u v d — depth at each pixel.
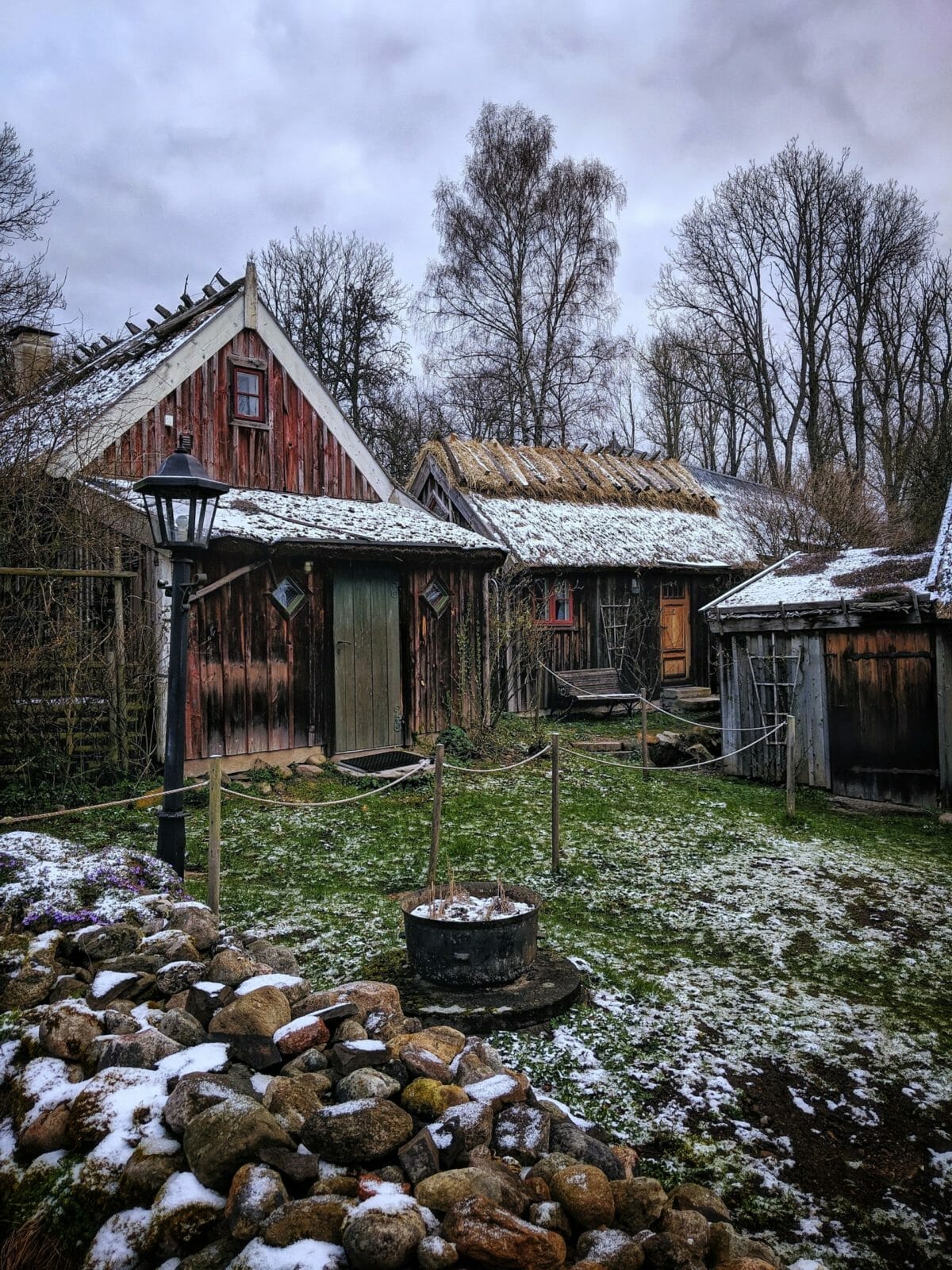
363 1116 2.87
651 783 10.80
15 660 7.85
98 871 4.80
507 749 11.97
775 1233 3.00
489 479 17.84
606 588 17.59
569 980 4.70
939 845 8.38
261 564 9.84
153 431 11.19
